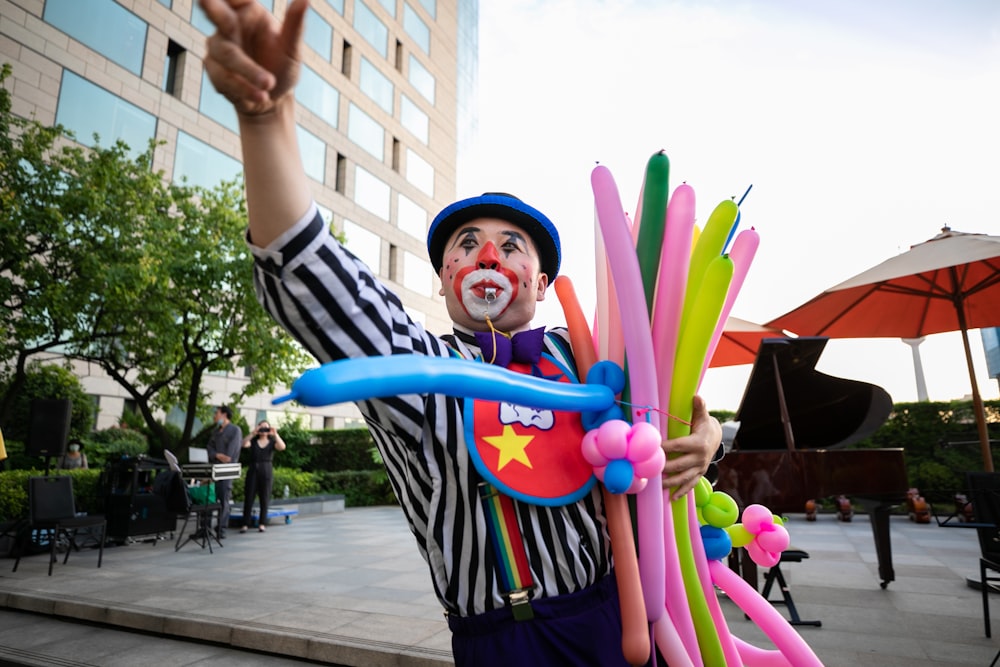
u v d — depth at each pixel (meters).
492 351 1.04
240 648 3.39
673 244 1.00
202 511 6.57
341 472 13.34
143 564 5.59
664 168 0.93
